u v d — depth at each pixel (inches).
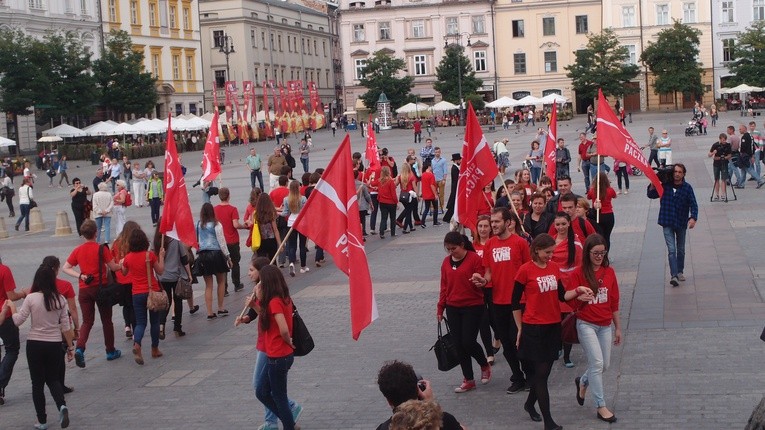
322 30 4682.6
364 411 425.1
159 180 1268.5
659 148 1421.0
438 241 948.6
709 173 1385.3
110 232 1173.1
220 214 740.7
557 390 434.0
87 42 2938.0
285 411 382.6
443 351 424.5
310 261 873.5
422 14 4045.3
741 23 3644.2
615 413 392.8
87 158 2677.2
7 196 1539.1
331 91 4773.6
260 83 3900.1
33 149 2667.3
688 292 609.9
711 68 3686.0
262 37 3959.2
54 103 2556.6
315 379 481.1
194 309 679.1
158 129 2731.3
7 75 2444.6
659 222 635.5
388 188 994.7
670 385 424.2
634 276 674.2
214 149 948.6
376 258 861.2
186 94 3476.9
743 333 502.9
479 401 427.2
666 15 3693.4
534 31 3941.9
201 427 421.7
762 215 932.6
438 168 1200.8
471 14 3991.1
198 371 519.2
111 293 547.8
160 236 594.2
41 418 435.5
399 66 3816.4
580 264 395.9
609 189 645.3
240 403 454.3
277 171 1217.4
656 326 530.6
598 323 384.2
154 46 3287.4
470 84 3730.3
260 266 399.2
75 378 524.4
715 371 439.8
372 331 576.4
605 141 577.9
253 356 543.5
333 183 389.7
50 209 1616.6
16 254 1069.1
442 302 437.1
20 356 588.4
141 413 449.7
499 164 1471.5
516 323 390.9
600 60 3476.9
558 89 3944.4
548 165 745.6
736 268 674.8
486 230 458.0
